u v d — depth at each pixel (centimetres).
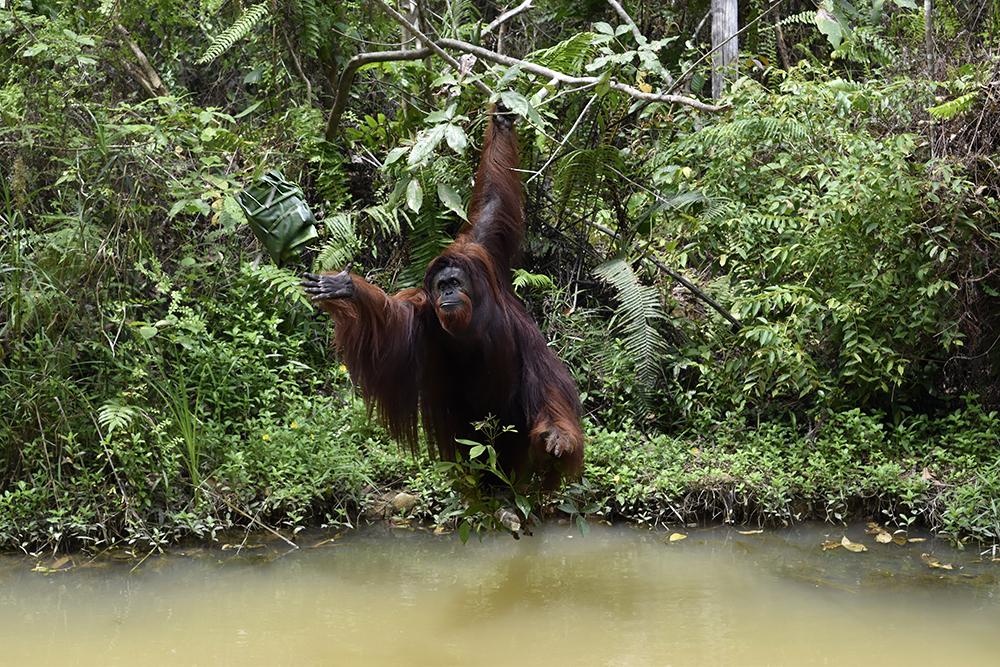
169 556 578
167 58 893
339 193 762
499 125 517
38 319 623
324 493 631
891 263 677
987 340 713
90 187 666
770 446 672
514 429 479
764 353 680
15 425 614
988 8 823
